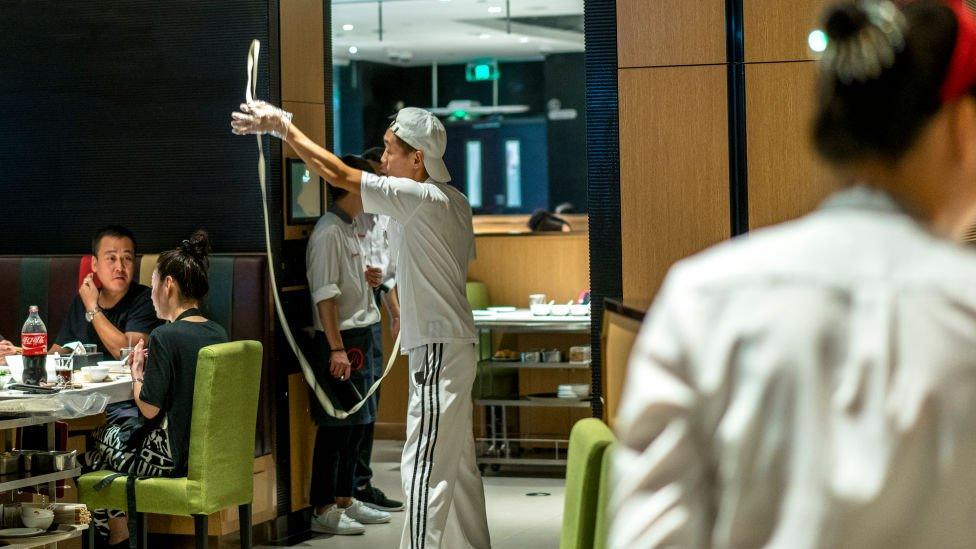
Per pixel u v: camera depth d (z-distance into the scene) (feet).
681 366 3.24
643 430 3.28
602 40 15.55
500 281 27.22
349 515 19.89
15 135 20.40
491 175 58.03
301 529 19.45
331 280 18.90
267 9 18.83
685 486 3.23
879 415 3.01
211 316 18.48
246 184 19.10
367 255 21.01
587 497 6.97
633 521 3.25
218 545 17.83
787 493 3.05
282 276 18.83
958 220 3.34
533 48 52.85
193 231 19.42
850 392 3.03
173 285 15.80
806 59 15.15
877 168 3.28
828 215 3.29
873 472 2.98
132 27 19.66
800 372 3.06
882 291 3.09
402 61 57.21
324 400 16.85
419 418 15.33
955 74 3.21
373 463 25.12
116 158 19.86
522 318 23.95
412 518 15.19
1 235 20.53
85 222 20.08
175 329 15.42
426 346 15.26
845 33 3.31
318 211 20.07
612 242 15.57
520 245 27.04
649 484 3.25
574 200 55.93
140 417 15.92
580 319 23.45
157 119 19.60
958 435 2.98
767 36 15.23
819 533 3.00
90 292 17.95
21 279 19.44
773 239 3.31
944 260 3.13
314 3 20.07
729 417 3.13
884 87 3.23
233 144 19.15
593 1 15.53
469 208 15.85
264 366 18.38
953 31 3.24
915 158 3.25
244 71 19.06
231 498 15.69
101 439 15.99
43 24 20.17
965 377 3.01
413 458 15.35
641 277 15.49
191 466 15.19
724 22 15.26
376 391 19.94
